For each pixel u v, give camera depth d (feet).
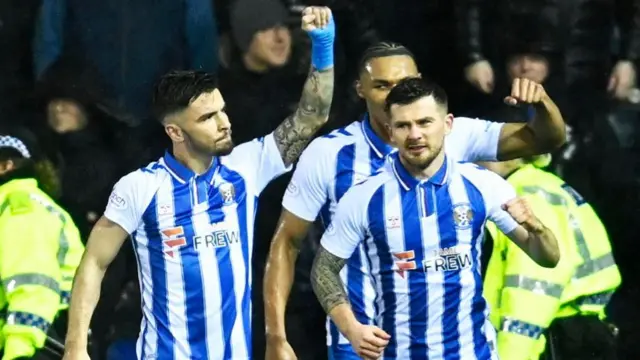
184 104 54.70
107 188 72.49
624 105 75.66
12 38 78.43
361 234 53.67
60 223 62.34
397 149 55.72
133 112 73.77
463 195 53.11
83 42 74.18
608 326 64.18
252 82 72.18
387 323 54.49
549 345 63.77
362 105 75.00
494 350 55.31
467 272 53.67
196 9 73.72
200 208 55.83
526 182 62.08
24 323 60.03
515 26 74.49
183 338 56.39
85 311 55.21
